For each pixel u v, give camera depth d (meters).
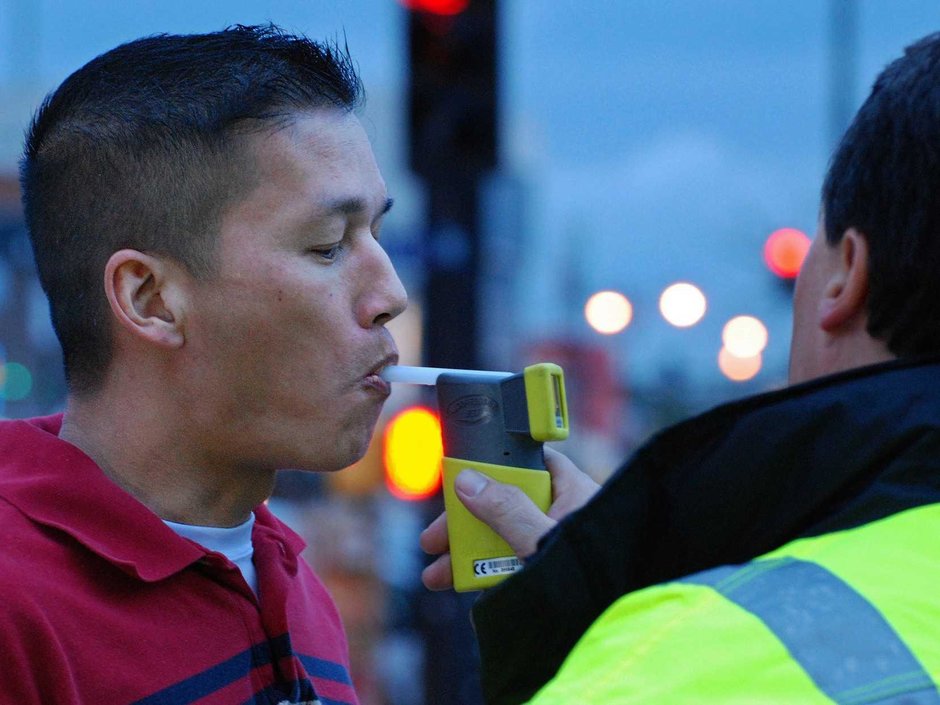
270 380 2.10
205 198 2.07
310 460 2.14
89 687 1.94
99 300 2.12
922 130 1.76
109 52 2.22
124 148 2.09
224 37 2.20
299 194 2.09
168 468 2.15
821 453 1.63
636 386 21.02
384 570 9.18
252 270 2.07
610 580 1.66
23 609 1.90
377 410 2.21
